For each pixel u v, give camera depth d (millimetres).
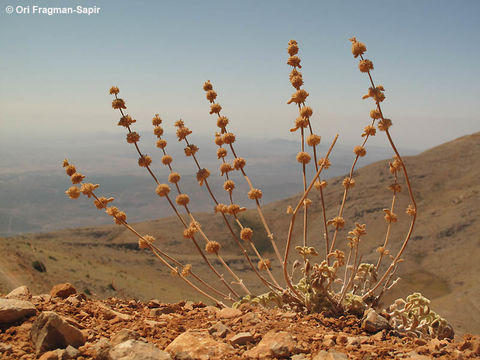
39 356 2766
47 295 4434
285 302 4750
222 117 5406
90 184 4785
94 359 2689
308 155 4441
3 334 3100
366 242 107812
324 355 2873
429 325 4273
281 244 111562
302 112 4516
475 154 157500
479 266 90750
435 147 178625
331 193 143000
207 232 126438
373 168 157125
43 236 128125
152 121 5441
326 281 4734
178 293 69938
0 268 44594
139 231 131875
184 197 5133
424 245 105375
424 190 140500
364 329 3949
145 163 5055
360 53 4180
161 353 2629
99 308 3990
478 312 69188
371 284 4848
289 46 4773
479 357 2924
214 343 3104
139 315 4148
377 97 4180
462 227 109188
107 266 82938
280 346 3000
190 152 5344
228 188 5262
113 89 4879
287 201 144750
